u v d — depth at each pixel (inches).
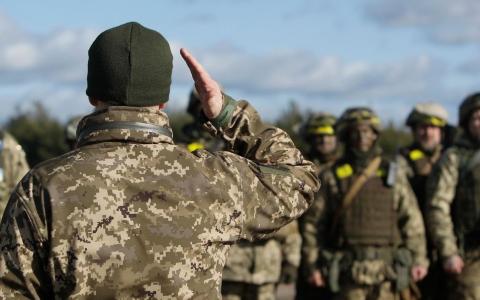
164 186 119.2
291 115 1019.9
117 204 116.4
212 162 124.0
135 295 115.6
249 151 133.5
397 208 356.2
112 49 120.4
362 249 351.3
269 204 126.0
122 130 119.9
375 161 357.7
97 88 121.6
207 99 131.8
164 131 122.6
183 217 118.8
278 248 355.3
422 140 393.4
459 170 350.0
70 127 379.2
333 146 401.1
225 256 123.6
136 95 120.5
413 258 355.3
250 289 349.7
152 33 123.2
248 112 134.5
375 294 350.6
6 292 112.8
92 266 114.1
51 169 116.7
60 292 113.9
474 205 344.2
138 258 115.6
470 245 347.3
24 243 113.4
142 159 119.7
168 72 123.3
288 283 356.8
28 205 114.4
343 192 355.9
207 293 119.3
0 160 368.2
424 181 385.4
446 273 354.9
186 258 118.0
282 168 129.5
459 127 374.6
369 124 356.2
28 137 1136.8
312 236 361.1
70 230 114.2
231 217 122.5
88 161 117.9
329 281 353.1
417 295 355.3
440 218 349.7
